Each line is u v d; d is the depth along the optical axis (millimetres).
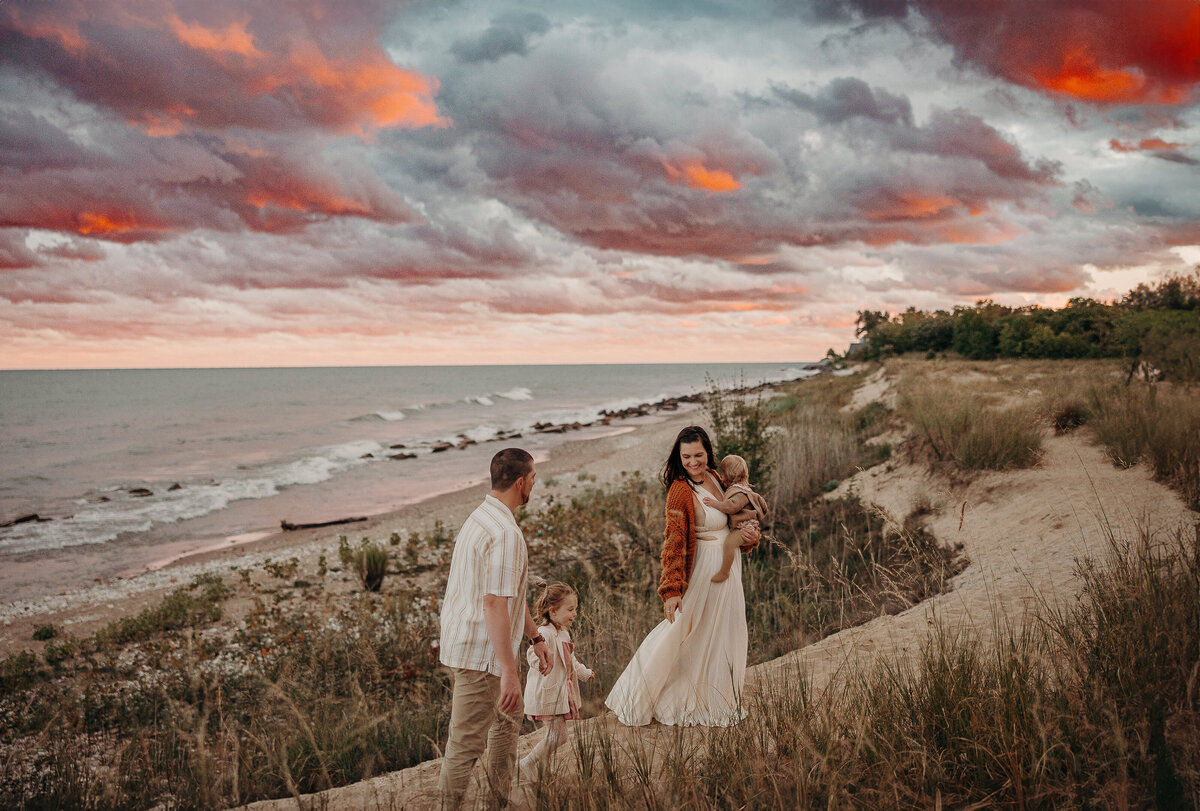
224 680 6863
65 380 143000
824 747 2820
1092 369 19734
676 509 3787
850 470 12008
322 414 61094
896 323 59969
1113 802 2311
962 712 2918
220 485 25953
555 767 3318
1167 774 2318
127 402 76312
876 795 2592
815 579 6902
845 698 3418
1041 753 2516
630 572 8672
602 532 10711
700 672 3729
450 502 21375
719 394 11430
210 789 4133
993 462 9312
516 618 2852
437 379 162000
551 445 36312
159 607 10609
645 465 23109
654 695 3752
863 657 4375
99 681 7578
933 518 8594
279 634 8438
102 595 12797
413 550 12328
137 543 17516
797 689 3676
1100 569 4641
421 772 3777
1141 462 7719
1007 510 7848
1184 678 2744
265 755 4520
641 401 72062
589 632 6168
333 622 8617
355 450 35906
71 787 4348
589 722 3957
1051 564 5828
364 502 22297
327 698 5660
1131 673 2814
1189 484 6395
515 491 2934
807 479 11742
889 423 15070
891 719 3008
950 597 5672
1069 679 2988
